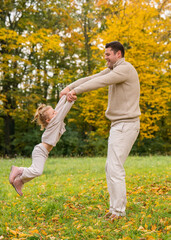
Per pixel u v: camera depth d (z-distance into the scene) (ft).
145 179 19.71
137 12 43.37
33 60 59.06
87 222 10.72
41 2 55.11
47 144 10.82
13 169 10.30
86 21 61.98
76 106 60.44
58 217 11.94
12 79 52.65
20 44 53.11
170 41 52.42
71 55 63.93
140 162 30.76
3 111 52.90
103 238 9.09
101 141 56.54
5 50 52.39
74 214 12.00
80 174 24.84
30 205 14.10
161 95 47.67
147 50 44.50
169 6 53.16
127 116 11.32
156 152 59.36
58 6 58.95
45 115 10.77
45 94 62.75
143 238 8.68
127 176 21.50
